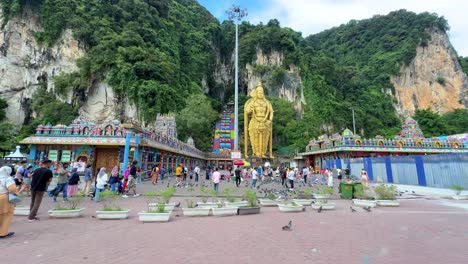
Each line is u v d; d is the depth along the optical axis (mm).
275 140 72438
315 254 5570
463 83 104188
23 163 15633
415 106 97062
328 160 41656
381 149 39688
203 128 62406
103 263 4934
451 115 88562
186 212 10172
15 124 58875
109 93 54781
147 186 20031
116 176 15461
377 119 82938
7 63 60719
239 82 90250
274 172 31609
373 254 5594
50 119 53562
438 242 6586
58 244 6199
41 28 62688
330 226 8406
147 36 64500
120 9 65312
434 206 13422
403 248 6047
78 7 61500
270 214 10719
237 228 8023
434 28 108688
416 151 40719
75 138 23438
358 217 10109
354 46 122312
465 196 16906
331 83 85812
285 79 83188
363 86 95562
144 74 55562
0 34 61219
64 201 12977
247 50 90312
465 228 8195
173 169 33281
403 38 108938
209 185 22422
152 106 52250
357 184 16125
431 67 104125
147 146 24891
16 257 5246
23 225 8211
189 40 84812
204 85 83625
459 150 41000
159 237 6898
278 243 6398
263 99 44906
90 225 8320
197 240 6621
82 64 55938
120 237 6875
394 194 14648
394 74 99250
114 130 23406
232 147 65750
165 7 78000
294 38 98875
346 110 78875
